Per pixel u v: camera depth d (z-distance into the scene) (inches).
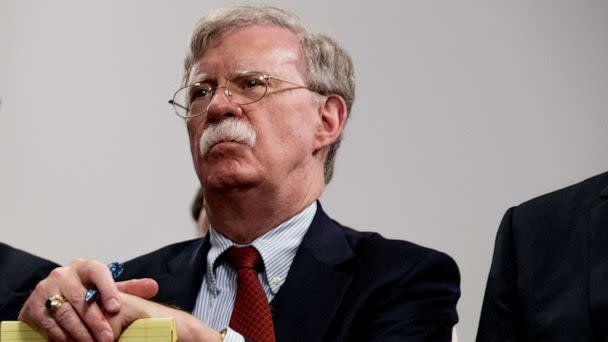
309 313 189.5
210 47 210.7
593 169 318.0
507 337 194.9
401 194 326.3
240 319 190.9
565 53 326.0
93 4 348.8
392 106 332.5
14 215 332.5
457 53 332.8
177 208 334.3
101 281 167.3
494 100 327.3
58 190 335.3
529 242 200.2
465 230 321.1
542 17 329.1
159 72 344.8
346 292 191.5
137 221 333.4
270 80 205.2
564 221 199.2
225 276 202.5
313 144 210.4
